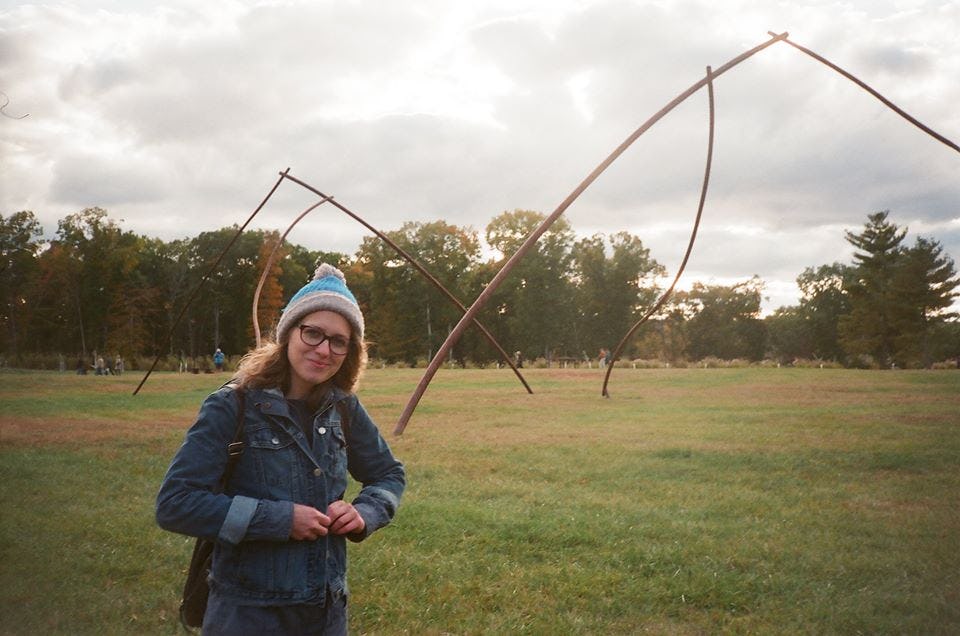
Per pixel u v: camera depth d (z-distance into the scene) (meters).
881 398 24.52
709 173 16.95
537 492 9.89
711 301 108.81
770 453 13.22
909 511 8.88
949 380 32.38
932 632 5.21
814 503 9.28
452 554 6.94
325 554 2.59
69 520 8.00
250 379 2.69
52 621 5.21
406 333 93.50
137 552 6.91
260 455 2.58
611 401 24.58
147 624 5.22
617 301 95.62
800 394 26.61
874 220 76.31
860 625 5.30
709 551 7.06
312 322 2.71
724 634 5.20
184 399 26.42
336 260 124.31
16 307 90.50
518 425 17.84
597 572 6.41
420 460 12.53
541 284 91.75
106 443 14.53
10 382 36.88
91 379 40.88
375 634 5.12
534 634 5.12
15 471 11.22
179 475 2.46
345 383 2.94
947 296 71.50
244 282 93.19
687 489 10.23
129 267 91.94
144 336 90.44
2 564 6.45
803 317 103.75
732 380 35.28
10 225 89.75
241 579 2.50
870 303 74.81
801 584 6.15
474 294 95.88
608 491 10.09
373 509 2.79
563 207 15.65
